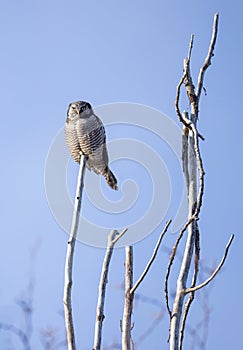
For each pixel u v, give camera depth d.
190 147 9.34
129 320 9.02
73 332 8.43
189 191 9.20
